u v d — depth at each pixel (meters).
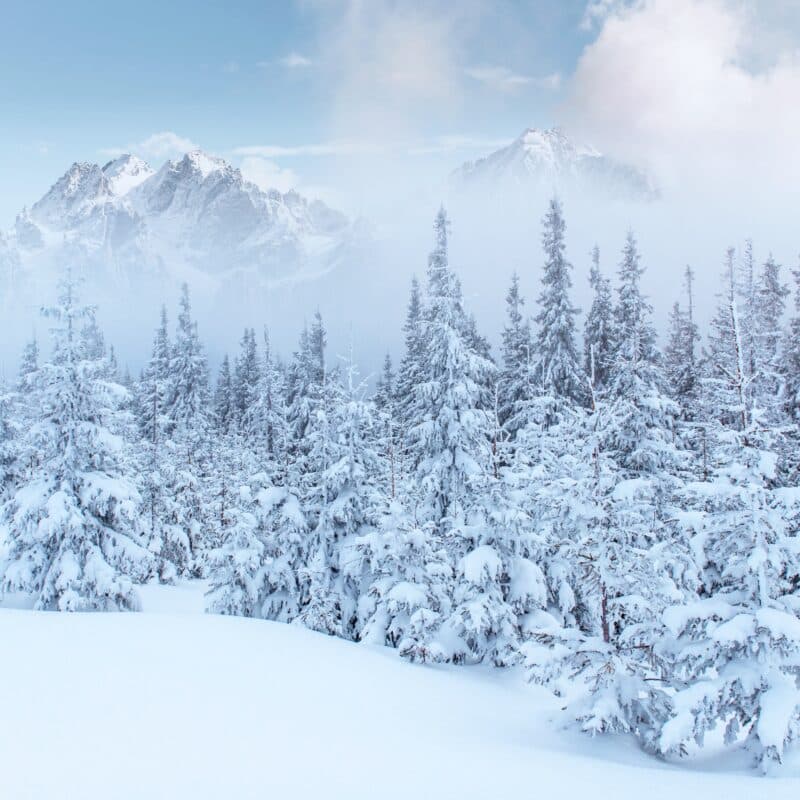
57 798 7.54
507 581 18.75
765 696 10.52
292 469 25.86
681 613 11.40
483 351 45.78
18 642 14.84
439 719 13.12
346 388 25.84
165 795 7.72
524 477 19.09
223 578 24.94
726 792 8.84
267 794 7.88
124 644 15.41
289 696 12.94
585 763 10.38
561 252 36.97
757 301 36.59
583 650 12.57
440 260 30.58
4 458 27.83
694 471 25.83
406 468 28.03
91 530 23.11
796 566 11.52
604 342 37.78
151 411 41.31
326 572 23.38
